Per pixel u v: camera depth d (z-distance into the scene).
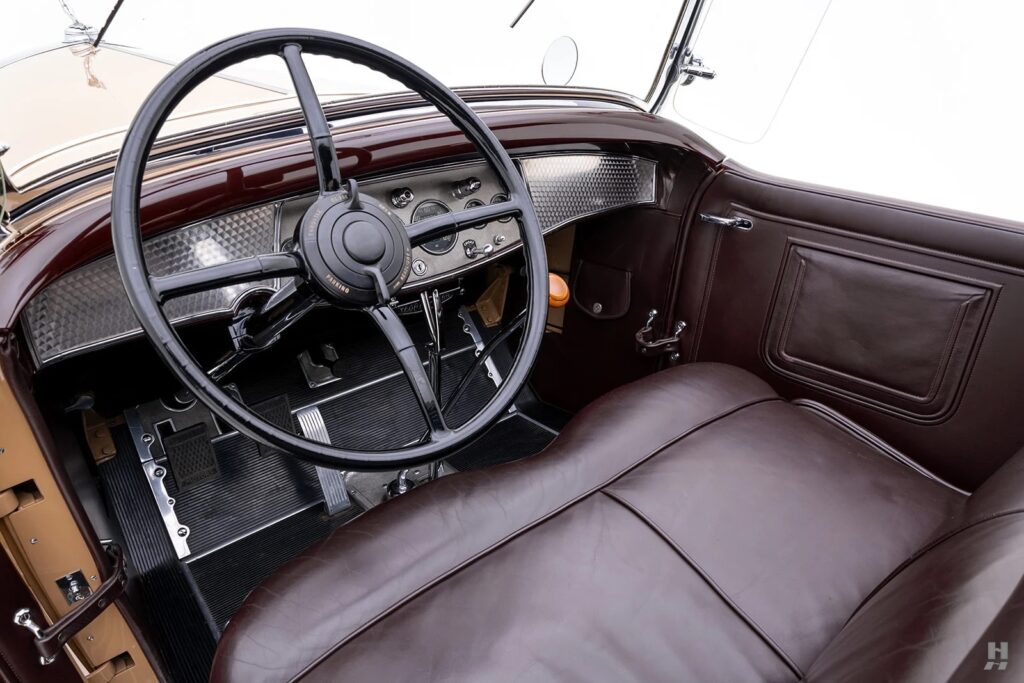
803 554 0.68
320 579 0.61
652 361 1.44
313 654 0.56
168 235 0.76
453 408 1.51
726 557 0.67
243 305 0.83
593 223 1.44
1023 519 0.53
